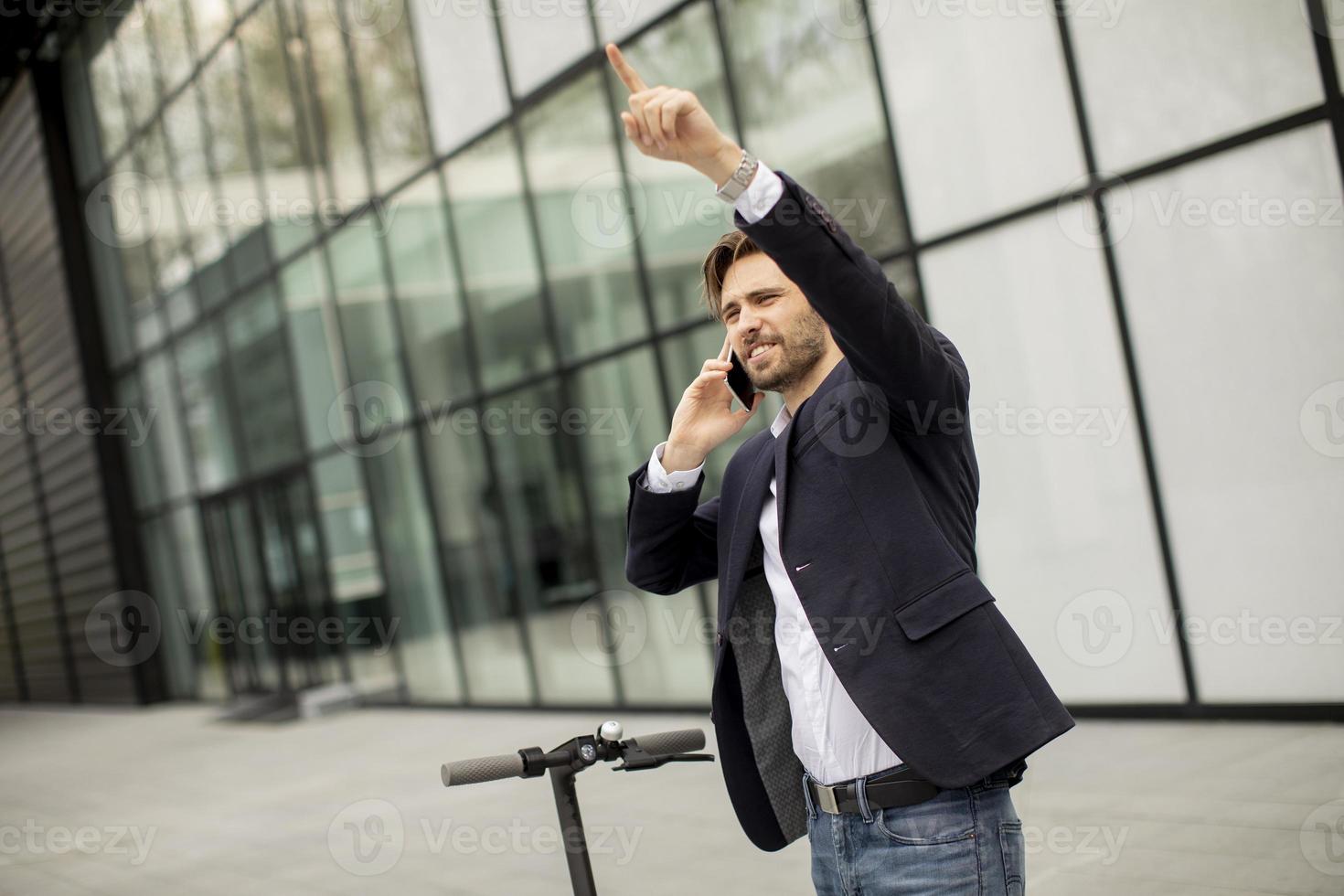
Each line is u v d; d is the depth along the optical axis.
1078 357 5.37
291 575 11.73
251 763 8.68
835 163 6.25
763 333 1.75
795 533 1.70
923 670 1.58
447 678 9.82
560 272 7.94
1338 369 4.60
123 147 13.54
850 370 1.73
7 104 15.77
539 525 8.49
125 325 14.43
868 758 1.68
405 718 9.84
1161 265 5.06
